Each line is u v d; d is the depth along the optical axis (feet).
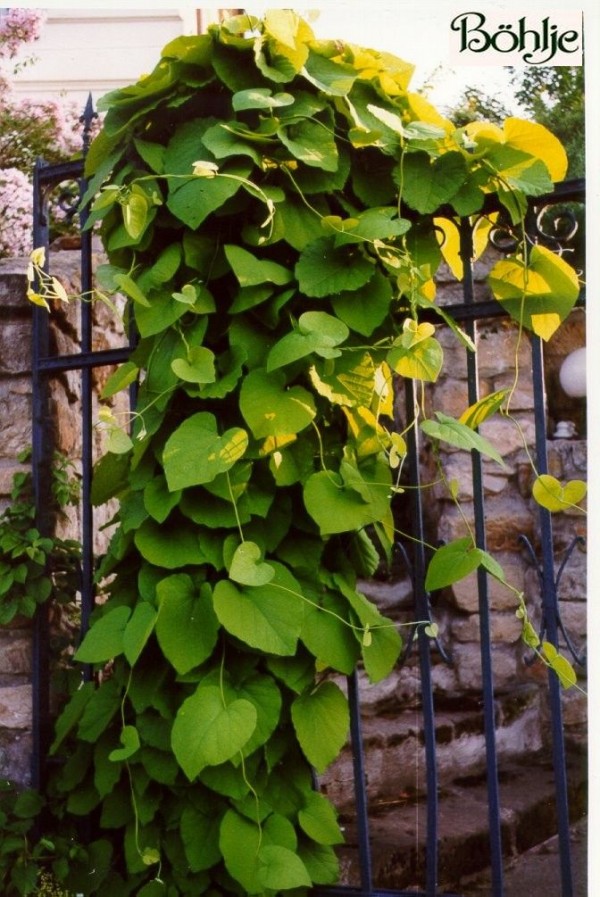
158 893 5.51
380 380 5.45
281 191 5.38
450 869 7.30
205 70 5.67
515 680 9.75
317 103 5.49
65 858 6.31
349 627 5.42
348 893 5.79
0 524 6.99
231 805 5.41
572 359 10.85
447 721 8.79
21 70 12.16
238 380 5.54
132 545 5.82
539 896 7.14
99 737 5.84
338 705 5.49
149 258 5.87
